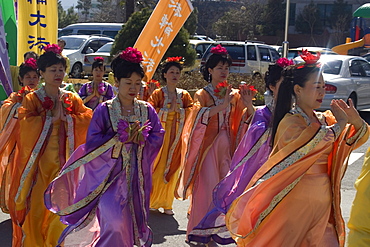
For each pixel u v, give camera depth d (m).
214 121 5.76
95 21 48.91
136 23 15.16
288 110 3.97
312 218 3.91
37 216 4.94
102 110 4.49
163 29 8.04
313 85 3.84
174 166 6.68
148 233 4.65
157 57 8.09
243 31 38.56
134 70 4.46
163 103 6.71
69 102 5.02
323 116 4.18
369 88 14.16
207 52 17.86
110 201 4.38
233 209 4.05
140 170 4.55
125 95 4.51
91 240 4.71
